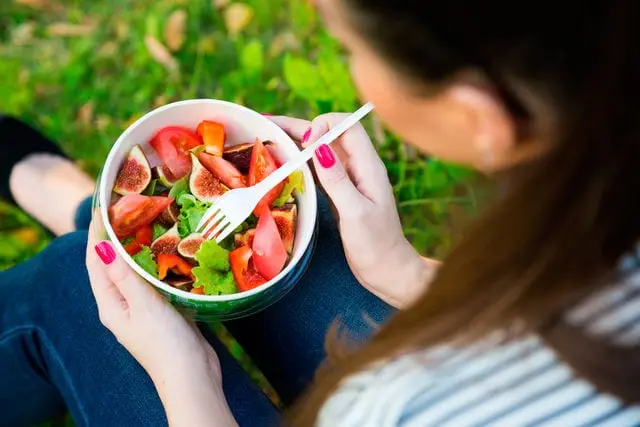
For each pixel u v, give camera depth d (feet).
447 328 2.43
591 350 2.41
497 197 2.40
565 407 2.56
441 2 2.00
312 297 4.42
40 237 6.33
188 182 3.91
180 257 3.78
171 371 3.88
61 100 6.71
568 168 2.06
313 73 5.63
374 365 2.68
